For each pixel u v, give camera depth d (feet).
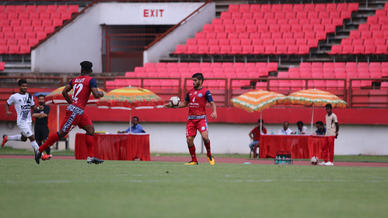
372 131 225.97
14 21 362.94
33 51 320.29
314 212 72.64
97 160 128.36
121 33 376.68
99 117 236.43
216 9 372.38
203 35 335.47
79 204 75.92
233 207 75.10
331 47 328.29
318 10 355.15
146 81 280.51
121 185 95.35
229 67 303.27
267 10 359.46
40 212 69.82
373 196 87.97
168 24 354.33
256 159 198.39
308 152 196.34
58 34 331.77
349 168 144.25
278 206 76.59
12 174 110.93
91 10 350.64
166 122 235.20
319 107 228.84
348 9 351.46
